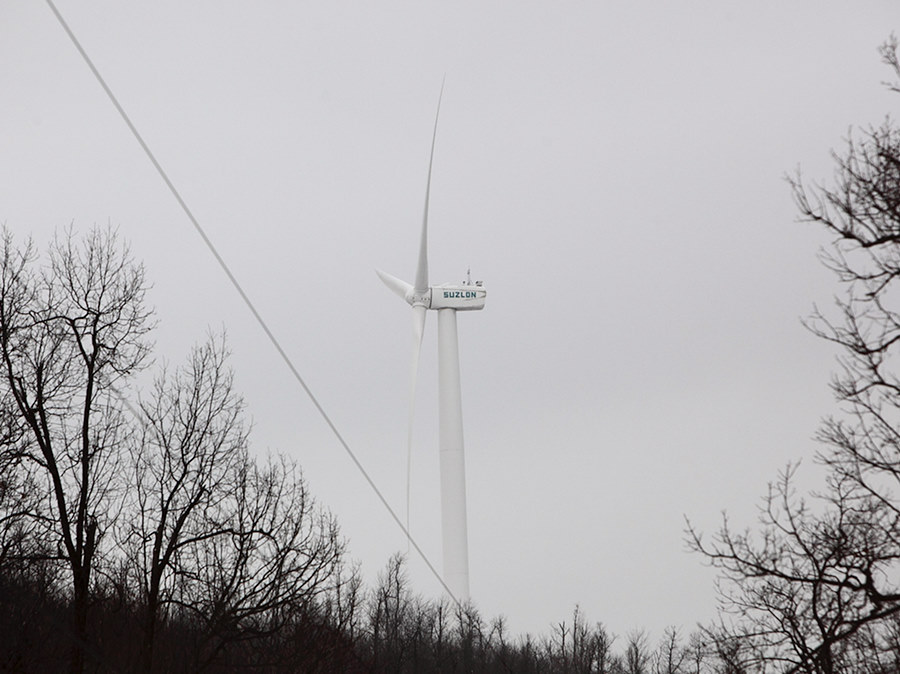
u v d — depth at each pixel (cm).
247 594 7675
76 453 7681
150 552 7800
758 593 5166
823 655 4875
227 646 7781
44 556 7188
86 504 7581
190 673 7475
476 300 17025
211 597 7650
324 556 7906
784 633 5138
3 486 7175
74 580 7294
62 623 7219
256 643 8344
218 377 8344
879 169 4534
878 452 4722
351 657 8550
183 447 8012
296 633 7756
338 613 8425
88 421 7712
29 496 7419
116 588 7625
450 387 17075
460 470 17025
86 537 7462
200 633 7700
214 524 7869
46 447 7444
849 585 4794
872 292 4588
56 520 7450
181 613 7988
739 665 5156
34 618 7269
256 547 7794
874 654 4809
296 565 7831
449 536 16912
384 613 16338
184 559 7819
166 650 7575
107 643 7381
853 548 4778
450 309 17100
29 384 7675
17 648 6975
